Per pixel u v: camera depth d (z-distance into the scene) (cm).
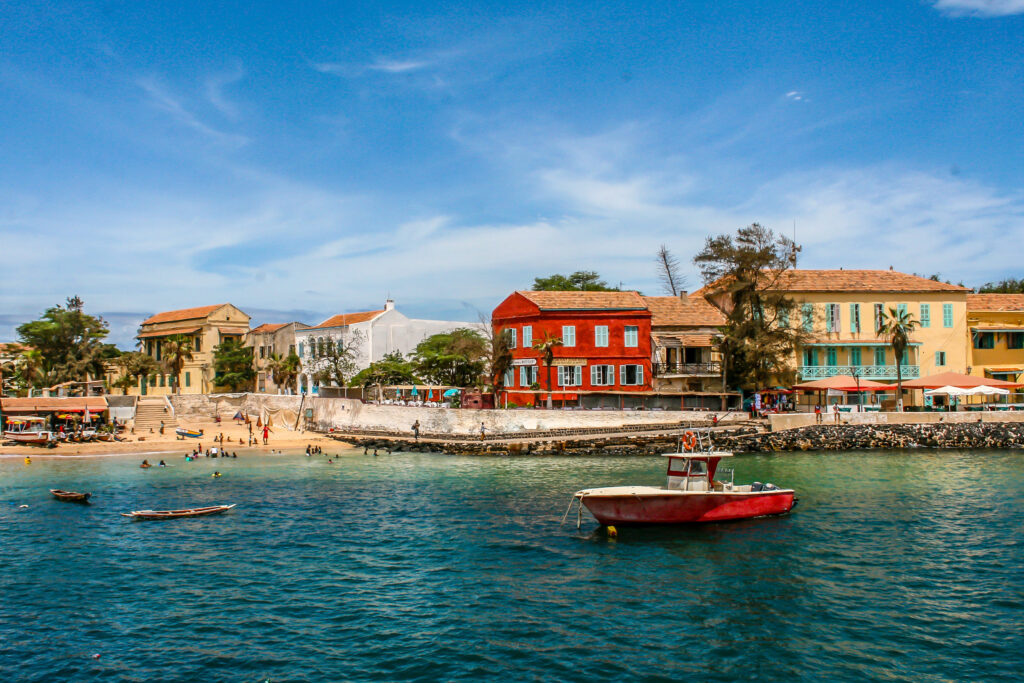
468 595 2519
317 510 3884
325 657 2028
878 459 5488
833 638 2122
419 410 6938
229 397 8400
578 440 6056
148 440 7006
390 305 9425
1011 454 5738
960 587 2525
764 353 6838
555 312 7188
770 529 3328
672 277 9512
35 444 6631
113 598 2516
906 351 7519
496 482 4656
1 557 3022
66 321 9550
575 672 1925
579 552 3022
